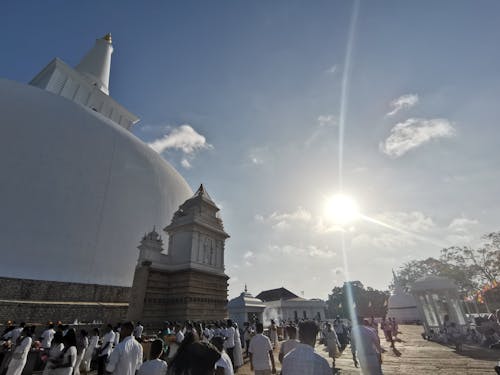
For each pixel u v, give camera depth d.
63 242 20.59
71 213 21.83
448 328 17.72
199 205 22.50
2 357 10.64
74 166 23.75
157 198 29.48
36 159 21.77
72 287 19.86
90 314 18.67
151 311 17.03
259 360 6.77
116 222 24.47
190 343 3.60
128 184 27.27
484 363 11.70
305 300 48.91
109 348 10.02
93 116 29.59
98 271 21.73
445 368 11.16
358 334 7.66
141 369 4.70
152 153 34.28
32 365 10.61
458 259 47.16
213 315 19.39
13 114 22.88
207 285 19.81
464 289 46.53
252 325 21.05
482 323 18.72
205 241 21.61
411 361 12.94
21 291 17.66
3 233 18.36
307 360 3.58
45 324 15.66
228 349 12.55
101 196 24.38
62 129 25.09
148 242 19.39
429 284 21.97
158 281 18.28
